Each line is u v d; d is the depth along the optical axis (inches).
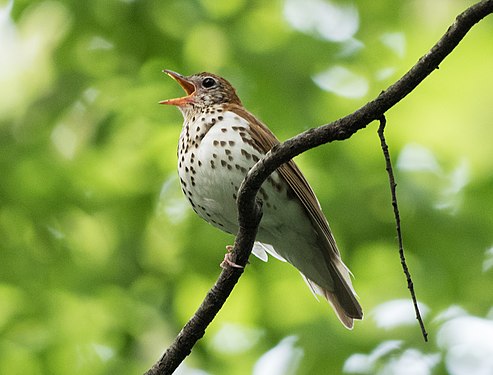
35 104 585.9
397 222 296.8
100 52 613.6
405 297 565.9
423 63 278.2
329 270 386.6
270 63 583.5
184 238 568.1
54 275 565.3
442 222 554.6
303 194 366.3
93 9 599.2
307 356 545.3
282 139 568.7
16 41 600.4
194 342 339.3
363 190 555.2
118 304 561.9
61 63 598.2
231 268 329.7
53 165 570.9
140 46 608.4
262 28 611.8
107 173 589.9
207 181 370.9
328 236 371.9
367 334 553.6
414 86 282.0
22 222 570.9
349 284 384.2
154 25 604.4
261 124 379.6
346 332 550.9
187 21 603.8
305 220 374.6
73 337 547.8
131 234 580.1
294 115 572.7
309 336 548.7
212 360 565.3
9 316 552.1
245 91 582.6
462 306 571.5
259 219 324.5
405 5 594.9
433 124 582.6
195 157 371.9
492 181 573.6
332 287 389.4
